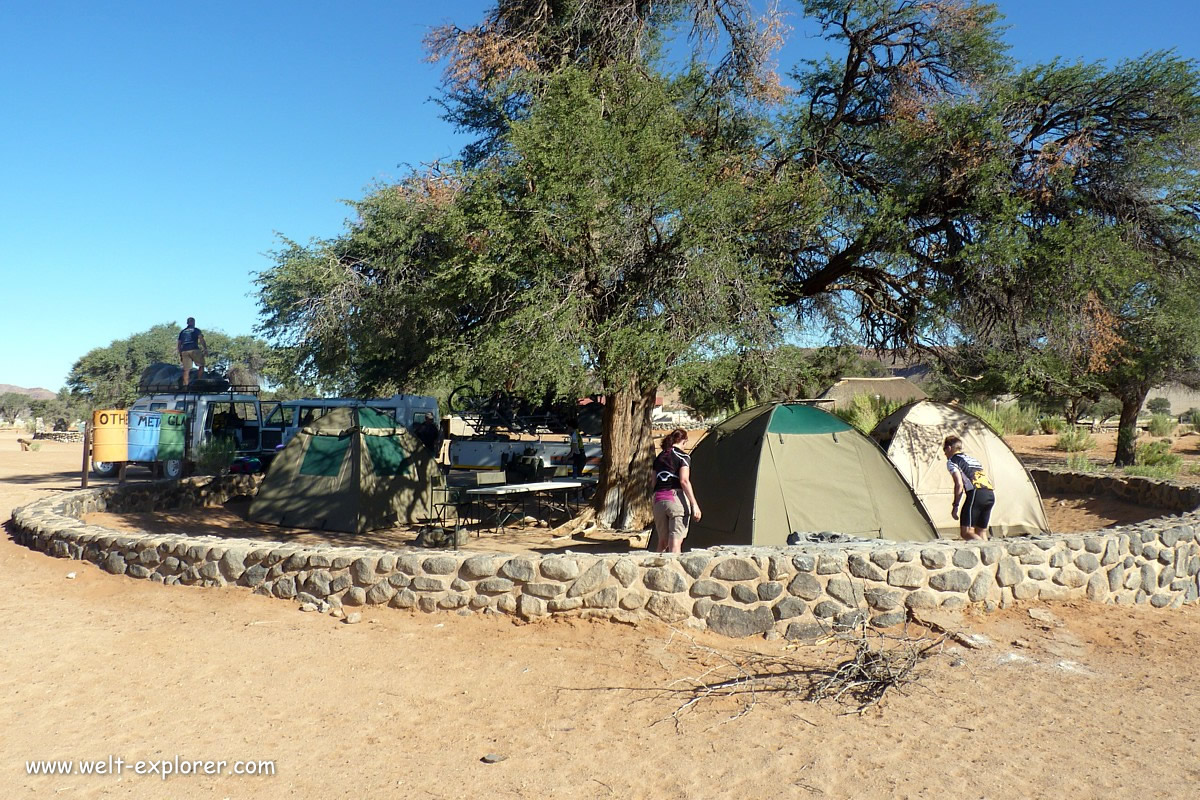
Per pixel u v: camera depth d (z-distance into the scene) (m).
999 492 10.41
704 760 4.33
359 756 4.43
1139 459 18.75
